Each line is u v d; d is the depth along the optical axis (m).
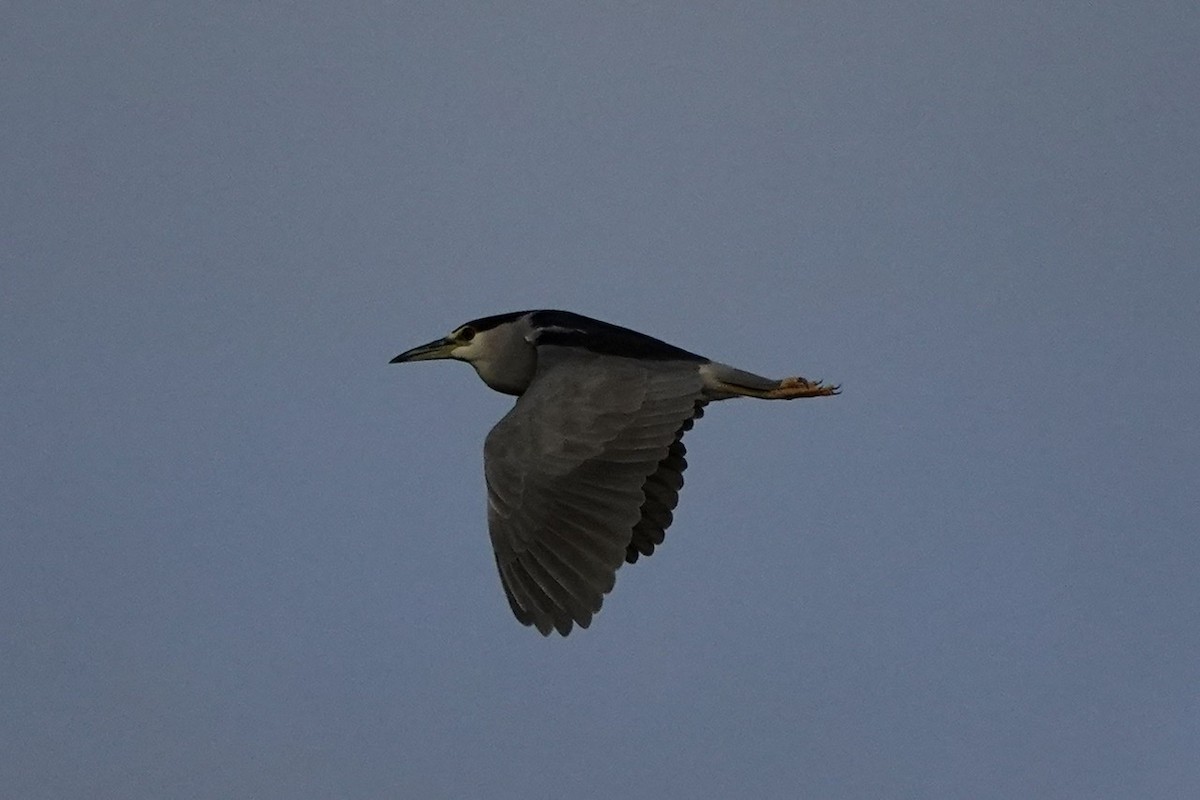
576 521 14.05
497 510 14.23
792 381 15.41
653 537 14.95
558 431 14.43
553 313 17.31
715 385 15.36
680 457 15.02
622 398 14.66
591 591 13.77
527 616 13.84
